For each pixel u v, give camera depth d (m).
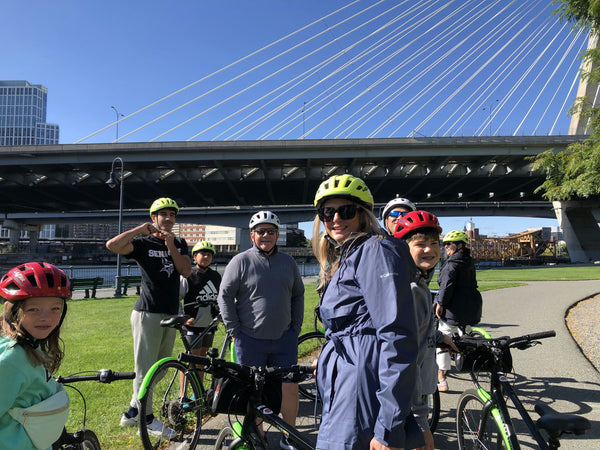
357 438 1.66
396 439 1.56
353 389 1.70
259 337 3.53
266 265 3.59
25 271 1.88
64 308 2.07
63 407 1.94
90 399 4.73
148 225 3.90
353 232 1.99
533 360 6.02
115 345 7.51
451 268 4.48
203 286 4.87
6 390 1.76
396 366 1.58
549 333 2.85
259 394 2.37
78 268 24.94
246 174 55.81
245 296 3.57
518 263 73.75
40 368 1.92
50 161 47.16
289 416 3.48
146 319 3.92
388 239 1.78
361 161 52.28
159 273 3.99
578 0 6.72
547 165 7.88
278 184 59.47
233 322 3.53
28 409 1.82
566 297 13.93
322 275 2.22
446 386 4.91
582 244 71.94
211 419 4.20
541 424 1.93
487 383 3.40
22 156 46.72
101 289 22.41
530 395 4.66
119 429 3.89
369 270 1.71
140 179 54.19
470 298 4.50
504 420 2.58
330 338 1.86
